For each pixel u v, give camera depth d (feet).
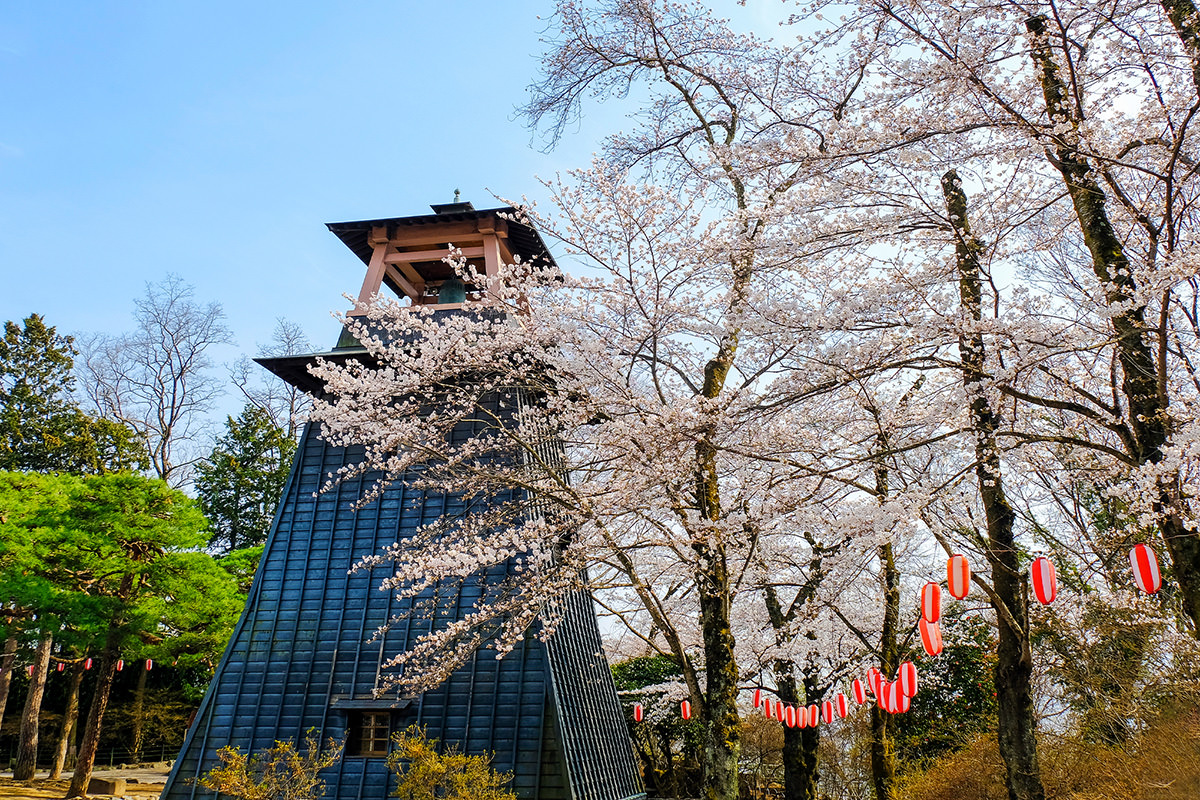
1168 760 24.61
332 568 39.68
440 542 27.73
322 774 34.88
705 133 32.96
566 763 33.55
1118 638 31.89
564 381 26.94
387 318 34.27
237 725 36.81
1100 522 33.24
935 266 22.75
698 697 24.17
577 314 25.73
